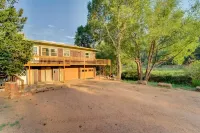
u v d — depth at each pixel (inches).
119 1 816.3
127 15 814.5
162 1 742.5
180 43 770.8
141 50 898.7
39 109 275.0
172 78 857.5
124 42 912.9
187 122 223.1
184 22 734.5
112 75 1066.7
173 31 730.8
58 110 270.4
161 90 490.3
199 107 300.2
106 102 324.8
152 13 752.3
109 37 987.3
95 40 1277.1
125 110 273.3
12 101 326.6
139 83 663.1
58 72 787.4
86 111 266.4
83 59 866.1
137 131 192.5
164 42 788.0
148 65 860.6
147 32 783.7
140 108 285.7
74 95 392.2
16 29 436.8
